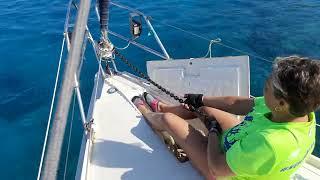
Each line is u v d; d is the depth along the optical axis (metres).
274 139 0.72
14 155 1.69
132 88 1.46
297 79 0.66
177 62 1.41
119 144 1.16
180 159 1.08
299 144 0.73
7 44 2.45
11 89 2.08
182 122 1.04
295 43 2.39
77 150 1.67
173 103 1.40
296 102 0.67
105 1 1.29
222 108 1.12
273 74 0.69
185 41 2.39
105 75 1.55
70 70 0.56
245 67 1.30
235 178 0.81
